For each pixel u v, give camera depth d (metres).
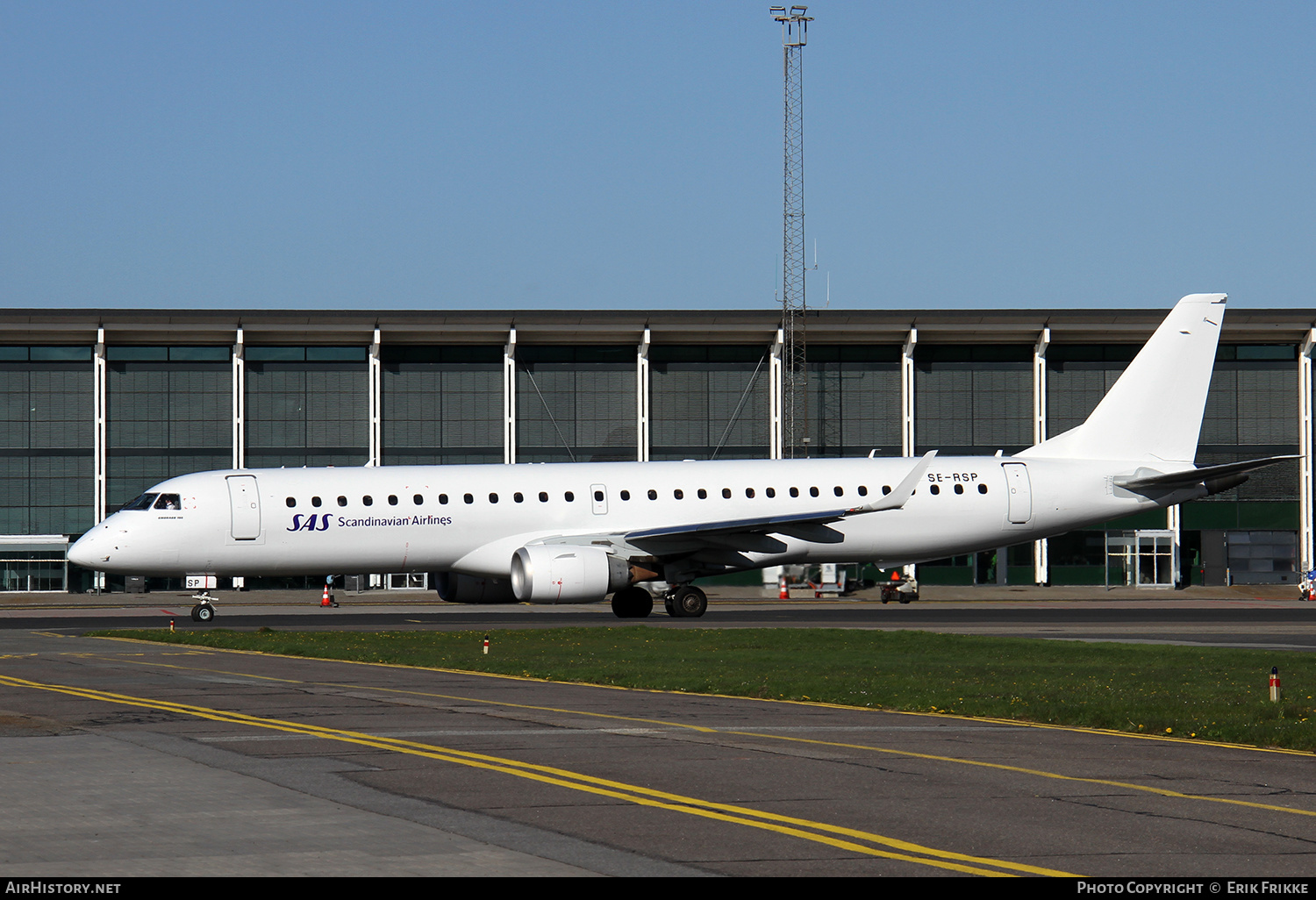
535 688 42.69
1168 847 19.61
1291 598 127.06
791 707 38.44
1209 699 39.50
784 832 20.42
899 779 25.22
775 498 88.62
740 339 139.25
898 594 110.25
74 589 131.12
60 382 134.00
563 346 139.50
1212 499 142.62
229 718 33.72
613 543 83.00
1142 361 95.56
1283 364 142.50
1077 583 141.88
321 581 134.75
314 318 131.12
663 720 34.28
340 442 137.00
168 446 135.12
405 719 33.69
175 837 19.77
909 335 137.75
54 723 32.50
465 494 84.69
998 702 38.69
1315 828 21.00
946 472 91.62
